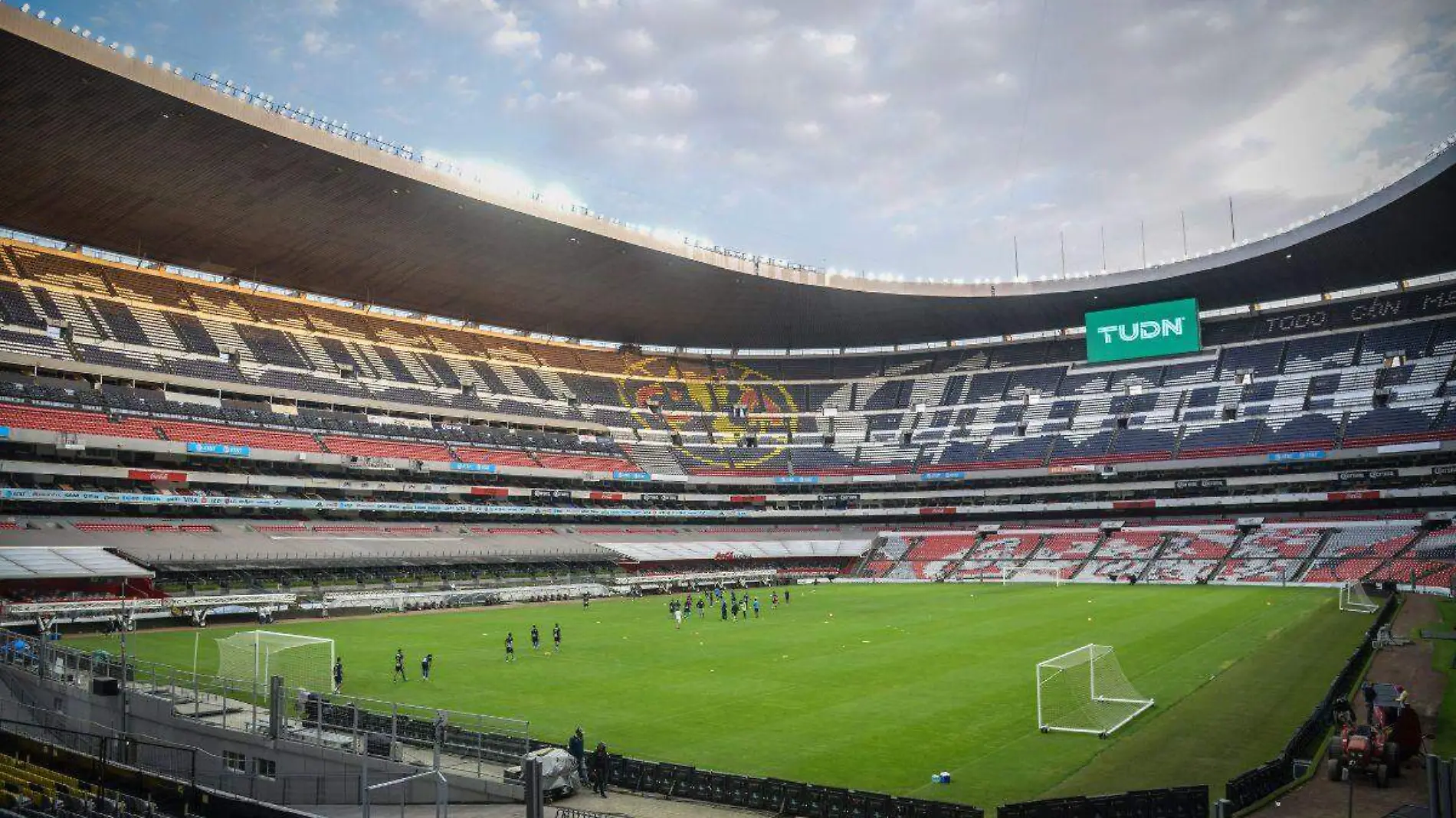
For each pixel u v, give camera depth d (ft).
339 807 89.86
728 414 397.60
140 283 286.25
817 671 143.74
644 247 267.18
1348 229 269.23
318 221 241.76
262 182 216.54
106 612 185.47
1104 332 354.74
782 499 376.07
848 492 375.86
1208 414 332.19
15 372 243.40
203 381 269.64
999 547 337.11
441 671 145.48
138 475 242.58
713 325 372.17
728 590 300.20
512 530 310.04
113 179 214.90
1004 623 196.54
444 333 360.48
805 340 404.98
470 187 225.97
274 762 98.43
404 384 321.93
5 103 177.58
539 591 260.21
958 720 110.11
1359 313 336.70
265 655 127.13
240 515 265.95
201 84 179.42
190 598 203.31
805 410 402.93
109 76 168.35
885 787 85.35
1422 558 258.78
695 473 364.17
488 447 324.19
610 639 181.47
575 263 280.72
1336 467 306.96
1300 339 341.00
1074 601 239.50
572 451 347.15
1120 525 332.80
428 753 95.76
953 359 407.03
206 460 267.59
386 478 295.69
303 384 292.61
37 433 225.35
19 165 207.00
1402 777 81.51
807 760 94.68
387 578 250.37
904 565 340.80
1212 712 109.09
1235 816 71.20
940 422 380.17
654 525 356.59
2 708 130.00
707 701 123.03
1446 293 323.37
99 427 239.71
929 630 189.88
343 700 119.34
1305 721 94.94
